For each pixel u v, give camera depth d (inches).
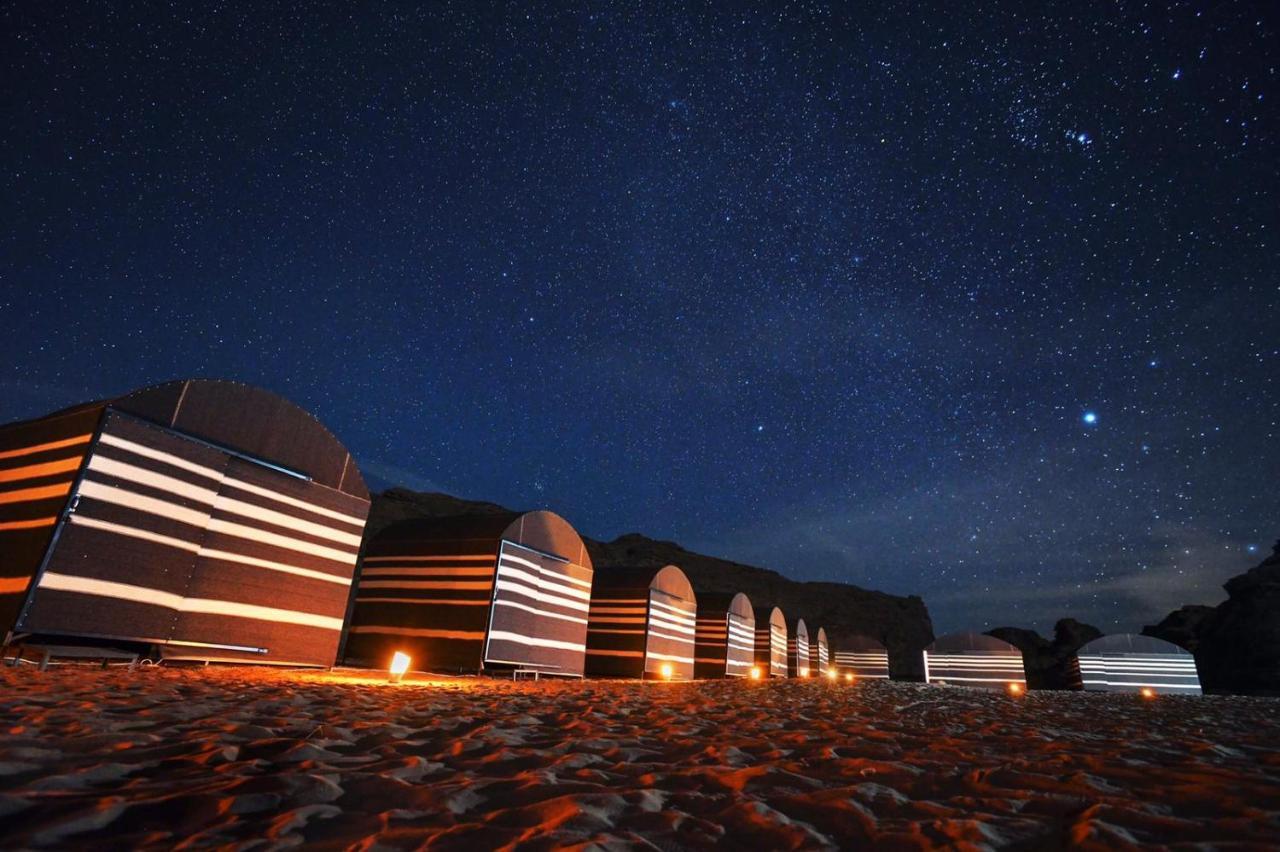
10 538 241.6
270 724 123.6
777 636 960.3
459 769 96.9
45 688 155.9
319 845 60.4
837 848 67.6
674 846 66.0
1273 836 71.5
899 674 1389.0
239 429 296.5
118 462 250.4
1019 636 1419.8
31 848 56.2
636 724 171.8
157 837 60.6
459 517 463.2
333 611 330.3
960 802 89.3
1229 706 390.6
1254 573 1144.2
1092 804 86.7
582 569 503.2
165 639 261.3
